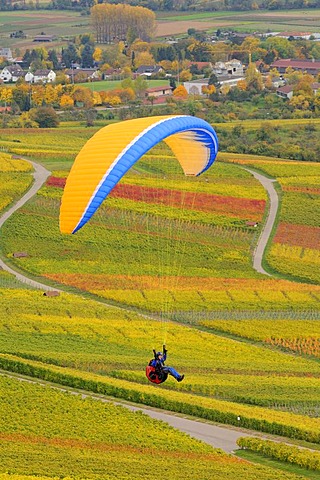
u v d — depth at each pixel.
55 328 177.12
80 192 84.06
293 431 128.12
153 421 128.38
